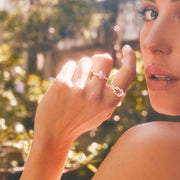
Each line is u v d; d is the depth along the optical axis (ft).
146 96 11.73
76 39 32.48
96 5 29.55
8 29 31.32
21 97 15.17
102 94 2.50
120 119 12.89
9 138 9.58
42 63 31.71
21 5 31.55
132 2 23.75
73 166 7.62
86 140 17.16
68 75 2.52
